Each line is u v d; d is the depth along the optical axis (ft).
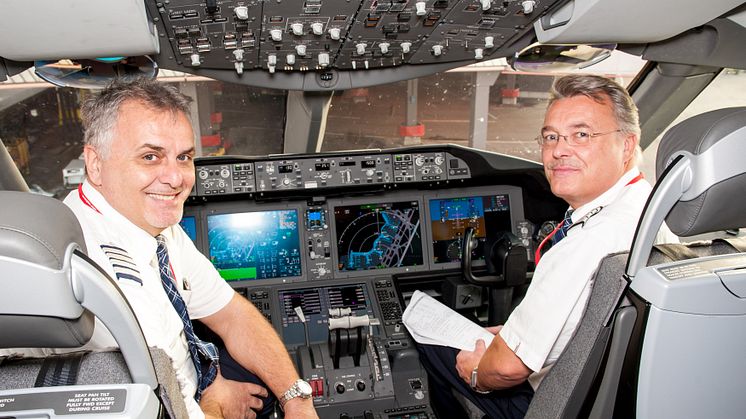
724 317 3.63
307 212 9.95
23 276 2.25
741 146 3.26
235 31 6.44
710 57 7.73
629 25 6.63
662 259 4.02
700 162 3.30
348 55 7.86
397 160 9.76
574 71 9.08
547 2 6.23
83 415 2.46
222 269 9.68
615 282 4.10
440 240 10.37
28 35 5.52
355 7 5.91
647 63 9.04
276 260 9.84
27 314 2.34
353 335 7.97
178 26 6.12
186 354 5.56
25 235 2.26
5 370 2.76
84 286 2.43
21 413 2.46
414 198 10.32
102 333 3.91
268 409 6.72
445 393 7.81
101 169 4.95
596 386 4.22
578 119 5.83
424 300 8.40
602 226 5.37
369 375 8.28
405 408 8.27
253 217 9.83
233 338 6.68
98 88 7.63
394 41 7.27
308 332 9.16
